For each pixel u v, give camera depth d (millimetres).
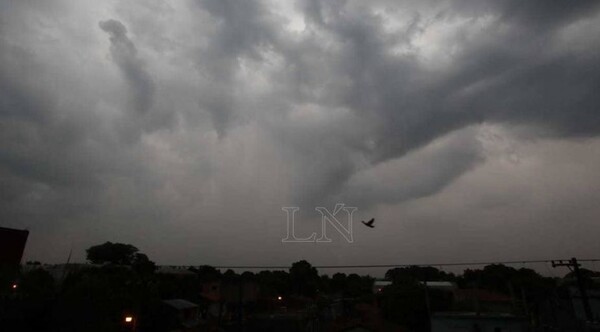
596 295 32750
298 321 35406
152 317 32938
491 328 27969
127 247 73875
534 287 46688
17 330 21156
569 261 26281
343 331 26594
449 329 28781
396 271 69188
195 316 40969
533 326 28969
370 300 54562
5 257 22797
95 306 25062
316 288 74500
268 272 75688
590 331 25375
